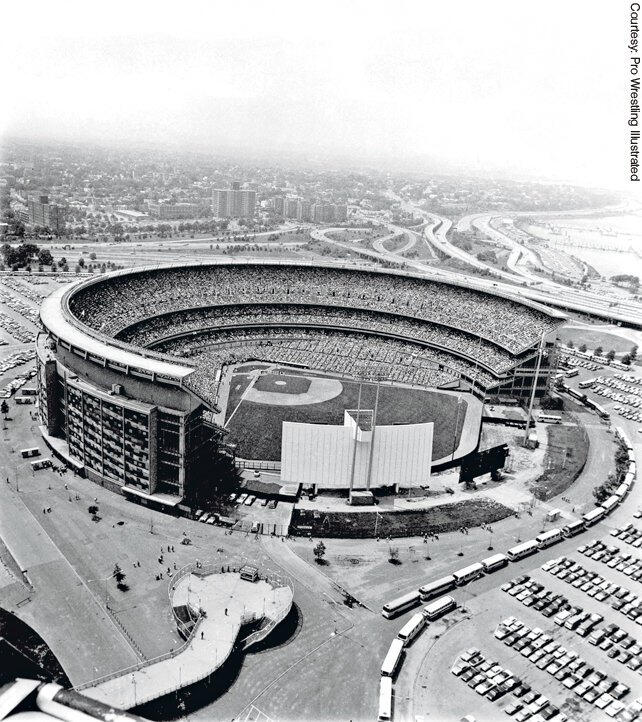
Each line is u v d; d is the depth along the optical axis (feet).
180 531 623.36
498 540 650.02
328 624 515.91
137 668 439.63
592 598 571.69
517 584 581.12
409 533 649.20
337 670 469.57
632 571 613.52
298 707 433.07
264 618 502.79
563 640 516.73
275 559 591.78
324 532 639.35
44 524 617.21
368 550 617.21
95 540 598.34
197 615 498.28
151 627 492.13
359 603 542.98
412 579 579.07
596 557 631.97
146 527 625.82
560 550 644.27
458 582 574.97
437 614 532.32
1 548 574.97
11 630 474.08
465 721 426.92
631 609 556.51
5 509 636.48
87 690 416.46
